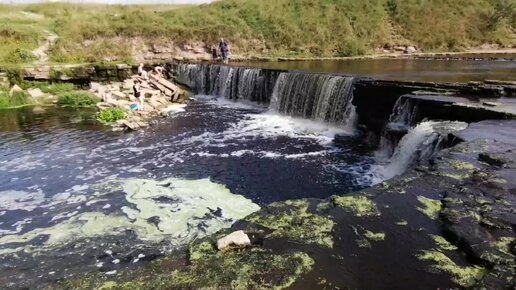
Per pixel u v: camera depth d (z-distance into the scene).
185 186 10.93
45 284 6.63
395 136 12.44
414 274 4.41
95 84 23.72
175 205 9.76
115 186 10.97
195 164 12.65
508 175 6.57
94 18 33.19
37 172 12.06
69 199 10.16
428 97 12.54
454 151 7.84
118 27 31.22
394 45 33.41
